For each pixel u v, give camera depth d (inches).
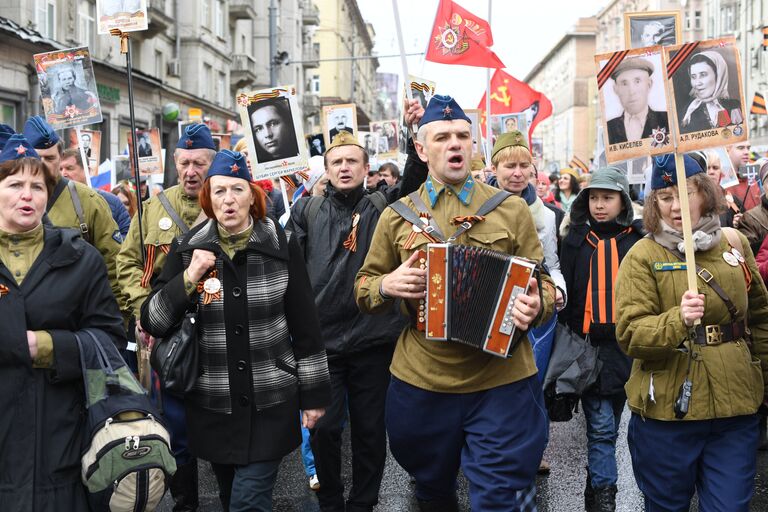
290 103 244.1
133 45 1100.5
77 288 140.8
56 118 276.4
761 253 215.9
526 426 154.6
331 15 2751.0
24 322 135.3
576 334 214.5
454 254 148.5
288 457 276.5
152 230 204.2
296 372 165.6
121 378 140.5
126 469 134.3
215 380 161.0
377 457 200.1
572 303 222.1
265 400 161.0
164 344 162.2
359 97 3464.6
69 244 141.3
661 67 157.5
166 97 1174.3
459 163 156.5
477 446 153.5
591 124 3860.7
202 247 160.4
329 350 199.5
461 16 320.5
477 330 148.0
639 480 164.2
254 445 159.9
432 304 149.5
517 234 158.4
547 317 155.0
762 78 1712.6
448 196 159.8
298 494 236.5
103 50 981.2
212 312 160.4
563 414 210.4
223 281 160.6
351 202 207.8
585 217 224.2
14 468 133.9
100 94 947.3
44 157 196.4
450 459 160.4
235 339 160.2
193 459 204.7
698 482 158.4
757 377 157.4
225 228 162.4
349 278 200.7
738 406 152.8
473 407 155.0
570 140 3944.4
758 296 161.8
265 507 162.7
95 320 143.6
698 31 2320.4
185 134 205.3
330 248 203.3
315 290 201.5
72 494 137.9
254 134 244.4
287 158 244.7
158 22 1109.7
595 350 210.1
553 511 215.2
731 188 369.4
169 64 1224.2
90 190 206.8
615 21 3484.3
